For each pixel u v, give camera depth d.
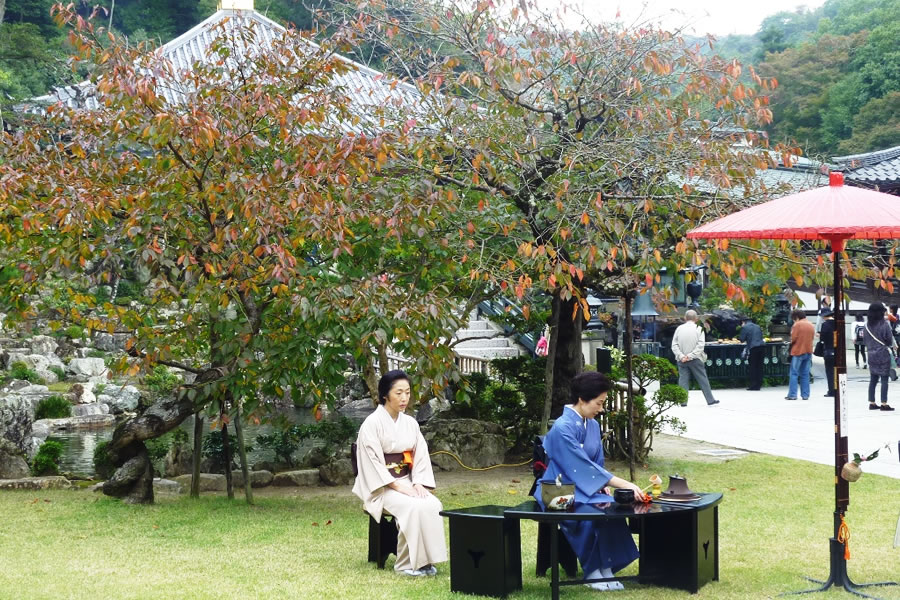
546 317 11.68
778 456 11.34
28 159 8.25
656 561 5.80
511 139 9.15
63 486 9.87
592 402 5.78
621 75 9.25
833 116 41.94
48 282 12.20
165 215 7.75
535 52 9.14
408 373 8.81
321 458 10.92
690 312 16.66
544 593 5.58
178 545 6.95
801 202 5.65
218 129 7.66
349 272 8.68
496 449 11.21
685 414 15.41
